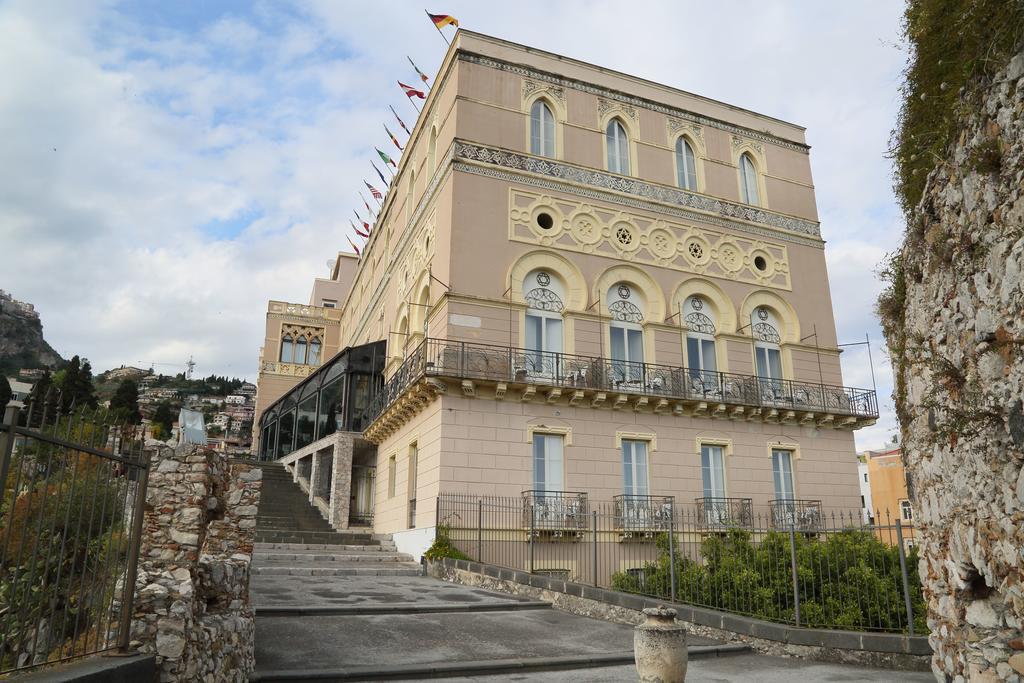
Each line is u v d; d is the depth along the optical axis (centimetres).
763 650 1073
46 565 517
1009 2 499
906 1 642
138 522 638
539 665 919
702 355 2298
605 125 2373
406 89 2664
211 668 676
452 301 1986
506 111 2231
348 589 1441
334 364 2873
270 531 2034
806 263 2569
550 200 2205
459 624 1154
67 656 540
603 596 1273
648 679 725
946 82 614
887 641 973
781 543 1227
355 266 5188
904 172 738
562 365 2053
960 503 626
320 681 802
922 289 699
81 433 571
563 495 1933
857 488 2342
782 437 2280
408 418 2170
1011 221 505
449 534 1802
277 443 3450
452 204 2069
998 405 533
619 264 2239
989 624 596
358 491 2670
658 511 2019
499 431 1922
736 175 2555
